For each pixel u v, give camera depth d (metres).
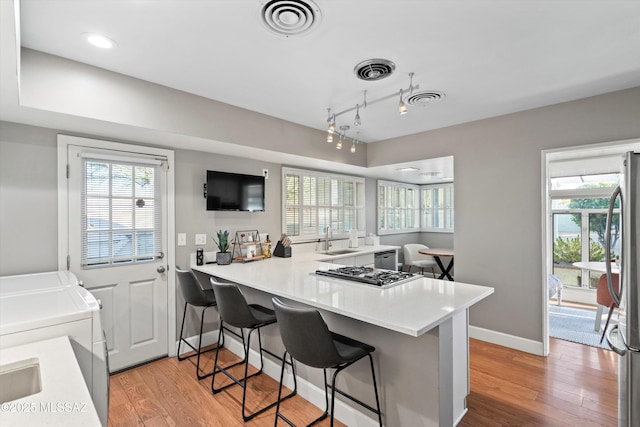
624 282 1.61
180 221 3.09
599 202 4.58
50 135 2.39
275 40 1.86
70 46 1.92
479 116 3.23
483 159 3.30
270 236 3.90
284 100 2.81
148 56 2.05
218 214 3.38
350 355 1.67
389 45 1.92
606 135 2.62
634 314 1.57
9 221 2.23
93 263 2.58
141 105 2.38
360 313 1.62
